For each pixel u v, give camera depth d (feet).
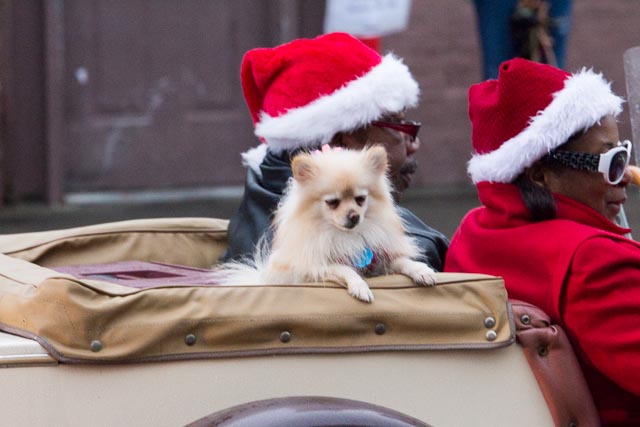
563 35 39.11
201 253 21.42
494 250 17.02
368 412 13.80
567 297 15.79
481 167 17.49
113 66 58.03
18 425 13.51
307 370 14.48
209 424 13.39
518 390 15.19
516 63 16.97
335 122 19.22
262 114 20.51
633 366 15.23
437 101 61.52
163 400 13.97
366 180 15.01
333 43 19.84
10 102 56.44
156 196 59.11
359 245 15.07
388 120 19.84
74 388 13.67
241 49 59.62
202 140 59.72
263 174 19.56
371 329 14.65
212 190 60.03
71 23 57.06
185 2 58.65
